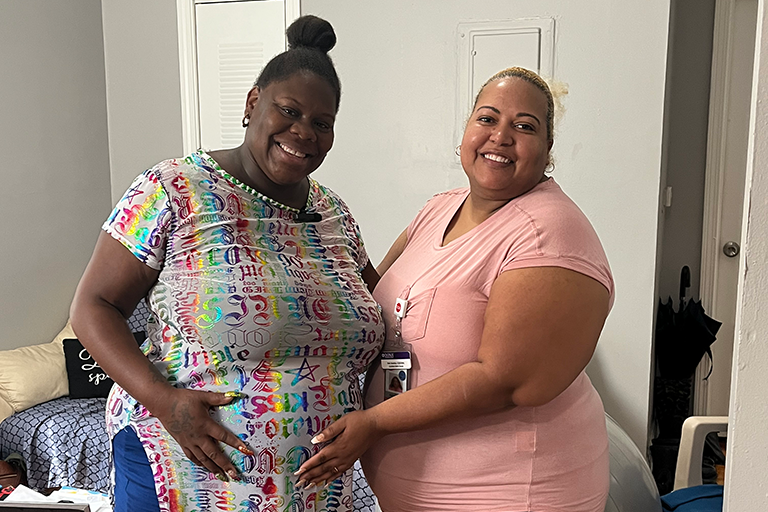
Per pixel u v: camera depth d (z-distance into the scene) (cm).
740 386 86
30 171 350
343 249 149
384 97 302
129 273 130
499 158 133
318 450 134
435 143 299
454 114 295
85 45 379
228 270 131
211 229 131
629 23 273
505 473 134
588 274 126
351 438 132
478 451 134
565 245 127
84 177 384
